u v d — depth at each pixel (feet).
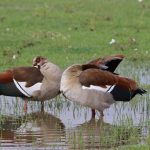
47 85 56.80
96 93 53.62
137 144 45.98
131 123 51.31
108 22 95.55
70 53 77.71
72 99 54.19
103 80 53.93
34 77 57.21
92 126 51.72
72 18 98.37
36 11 101.40
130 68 71.56
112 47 80.33
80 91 53.52
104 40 84.28
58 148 45.32
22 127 51.78
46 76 57.00
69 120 53.83
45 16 99.45
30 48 80.07
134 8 107.14
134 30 90.63
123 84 54.39
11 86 57.21
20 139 48.14
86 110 56.95
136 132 48.78
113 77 54.34
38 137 48.52
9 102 59.67
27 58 75.00
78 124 52.49
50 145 46.21
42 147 45.78
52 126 52.01
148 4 110.63
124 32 88.94
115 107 57.41
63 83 54.08
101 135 48.70
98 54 77.25
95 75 53.83
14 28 91.76
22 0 116.57
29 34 87.56
